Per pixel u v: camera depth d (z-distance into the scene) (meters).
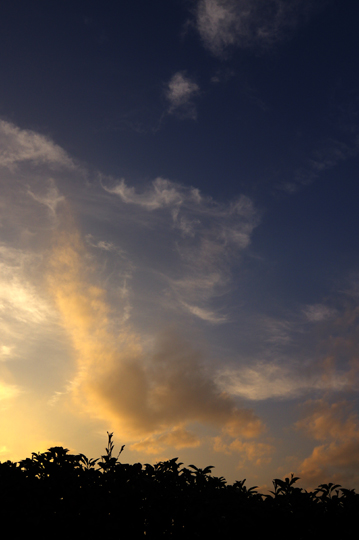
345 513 7.76
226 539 7.63
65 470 7.98
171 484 8.31
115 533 7.57
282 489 8.43
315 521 7.73
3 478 7.51
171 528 7.77
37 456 8.27
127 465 8.39
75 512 7.50
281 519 7.75
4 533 7.18
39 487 7.57
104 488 7.87
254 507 7.87
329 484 8.23
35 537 7.27
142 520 7.77
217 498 8.16
